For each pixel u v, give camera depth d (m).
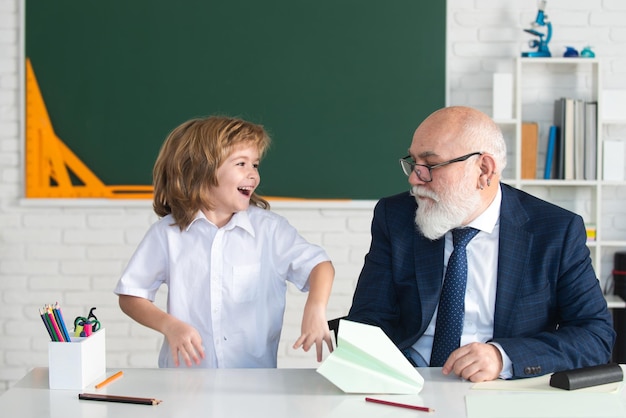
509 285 1.82
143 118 3.54
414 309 1.88
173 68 3.54
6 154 3.57
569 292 1.82
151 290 2.05
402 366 1.50
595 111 3.38
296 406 1.41
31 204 3.55
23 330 3.62
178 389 1.51
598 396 1.46
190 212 2.01
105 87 3.53
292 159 3.55
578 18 3.54
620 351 3.41
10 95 3.56
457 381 1.57
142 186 3.56
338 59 3.53
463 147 1.78
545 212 1.89
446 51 3.51
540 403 1.42
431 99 3.52
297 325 3.62
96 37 3.52
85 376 1.53
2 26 3.54
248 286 2.02
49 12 3.52
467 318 1.88
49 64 3.53
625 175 3.57
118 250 3.61
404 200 2.02
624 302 3.37
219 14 3.52
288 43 3.53
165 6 3.52
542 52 3.38
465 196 1.80
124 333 3.62
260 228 2.06
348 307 3.61
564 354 1.64
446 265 1.90
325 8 3.52
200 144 1.97
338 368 1.49
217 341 2.00
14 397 1.47
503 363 1.59
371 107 3.54
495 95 3.36
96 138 3.54
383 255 1.97
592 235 3.39
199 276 2.02
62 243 3.61
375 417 1.35
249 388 1.52
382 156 3.54
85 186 3.56
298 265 2.03
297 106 3.54
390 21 3.52
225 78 3.54
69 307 3.62
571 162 3.39
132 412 1.38
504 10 3.54
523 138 3.43
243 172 2.00
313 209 3.59
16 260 3.60
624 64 3.54
